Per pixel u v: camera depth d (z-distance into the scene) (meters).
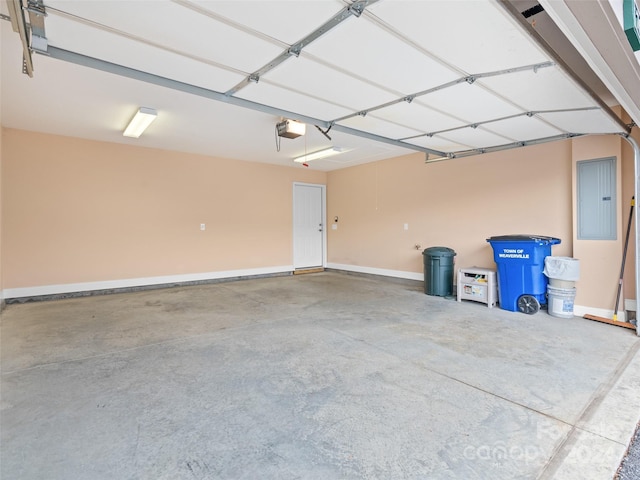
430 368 2.89
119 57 2.54
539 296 4.59
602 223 4.34
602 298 4.34
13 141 5.21
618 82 2.46
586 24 1.81
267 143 6.05
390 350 3.31
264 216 8.00
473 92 3.05
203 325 4.15
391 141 4.85
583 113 3.41
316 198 8.92
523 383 2.62
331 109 3.56
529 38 2.18
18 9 1.74
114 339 3.64
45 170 5.47
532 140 4.80
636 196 3.72
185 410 2.25
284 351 3.29
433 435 1.98
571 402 2.34
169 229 6.69
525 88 2.91
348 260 8.44
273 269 8.16
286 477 1.65
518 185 5.23
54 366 2.94
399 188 7.11
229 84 2.99
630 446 1.92
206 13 1.99
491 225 5.58
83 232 5.82
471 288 5.25
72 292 5.73
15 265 5.27
